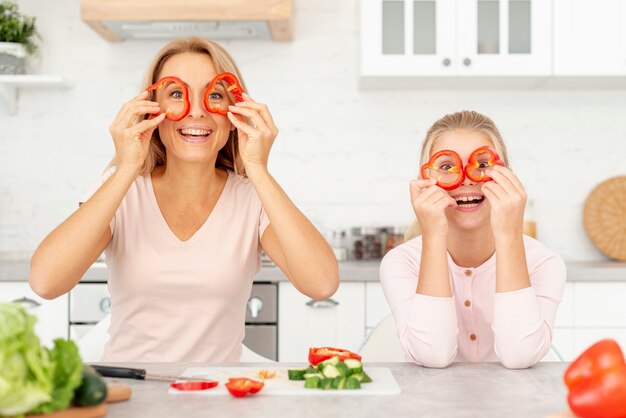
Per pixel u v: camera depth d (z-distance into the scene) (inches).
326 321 114.3
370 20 125.8
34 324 34.6
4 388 32.4
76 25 138.2
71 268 61.2
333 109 139.9
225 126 67.8
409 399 42.8
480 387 46.4
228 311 69.3
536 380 48.7
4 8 131.4
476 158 67.2
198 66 67.5
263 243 70.1
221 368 52.1
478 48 126.3
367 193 140.3
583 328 115.7
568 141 140.4
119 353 69.2
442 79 130.9
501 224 56.8
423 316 55.0
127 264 67.7
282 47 139.3
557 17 126.1
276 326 113.6
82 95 138.3
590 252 140.9
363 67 126.0
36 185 138.3
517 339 53.6
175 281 66.9
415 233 80.9
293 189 140.1
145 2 119.6
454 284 66.9
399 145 140.1
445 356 53.7
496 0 125.9
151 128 63.2
